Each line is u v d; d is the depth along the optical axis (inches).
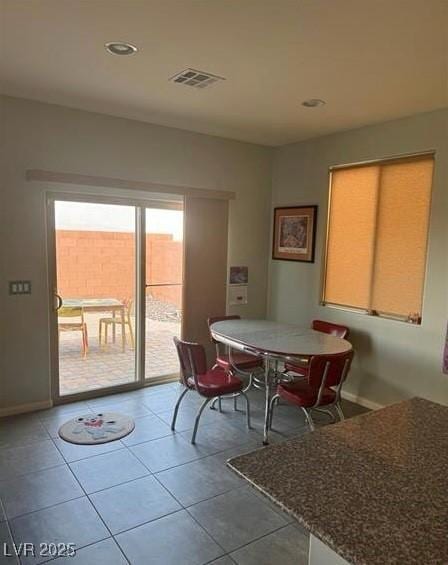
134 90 125.8
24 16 84.1
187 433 133.0
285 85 118.6
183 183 168.7
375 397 155.3
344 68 105.9
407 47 93.7
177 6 79.4
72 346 156.8
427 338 138.0
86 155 146.2
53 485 103.5
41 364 146.2
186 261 172.2
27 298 141.2
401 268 145.7
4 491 100.6
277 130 165.0
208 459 117.7
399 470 52.6
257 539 87.1
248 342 133.9
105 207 156.4
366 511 44.2
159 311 174.6
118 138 151.9
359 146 157.6
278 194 193.5
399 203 145.3
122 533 87.7
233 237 187.3
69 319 154.6
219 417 145.6
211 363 182.9
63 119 140.9
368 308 157.4
